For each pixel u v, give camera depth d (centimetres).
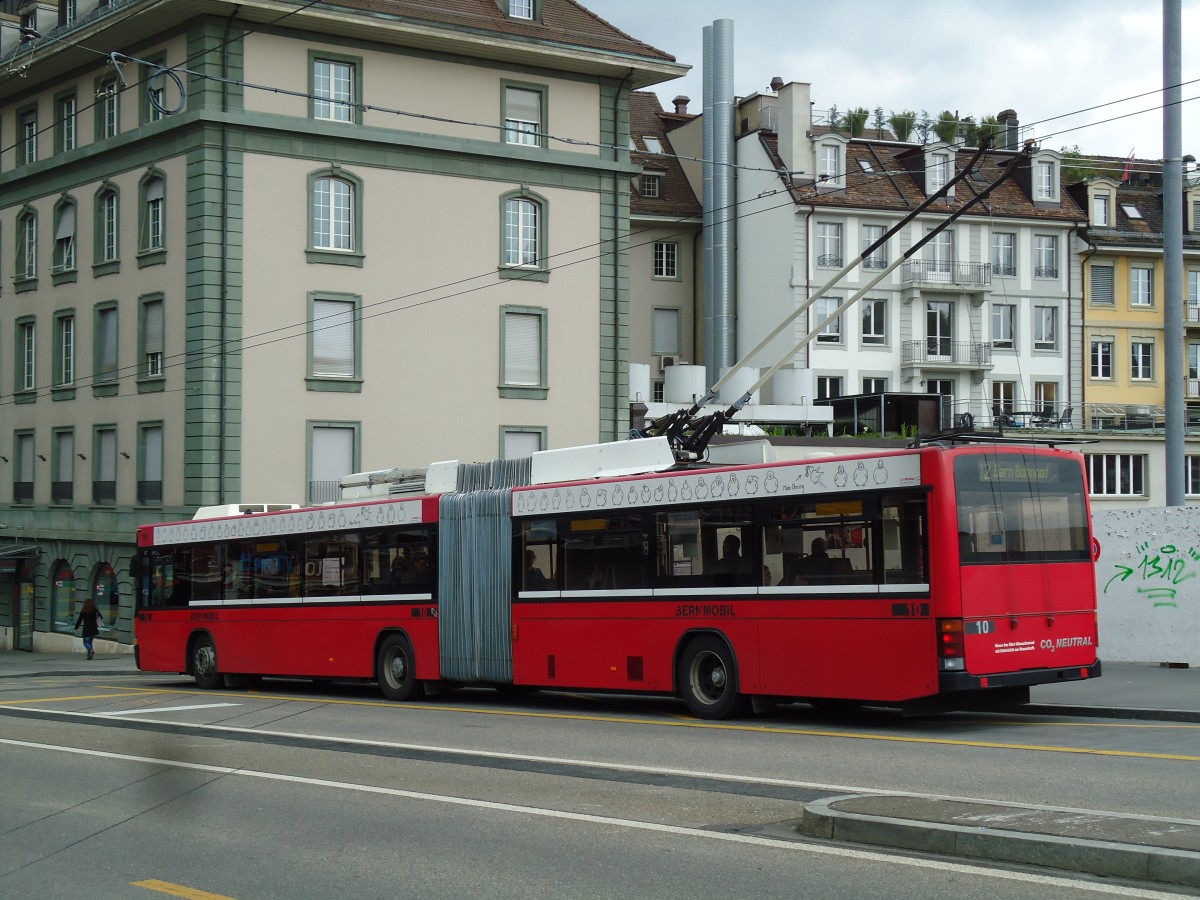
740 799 1023
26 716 1916
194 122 3688
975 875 746
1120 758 1167
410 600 2039
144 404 3900
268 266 3747
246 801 1105
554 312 4119
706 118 5919
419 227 3934
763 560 1577
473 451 3984
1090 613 1536
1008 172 1656
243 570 2353
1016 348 6372
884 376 6097
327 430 3816
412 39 3888
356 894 776
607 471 1814
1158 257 6644
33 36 4356
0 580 4581
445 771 1231
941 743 1323
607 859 834
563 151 4112
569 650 1802
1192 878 703
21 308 4412
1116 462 6138
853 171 6250
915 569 1430
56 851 939
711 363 5916
